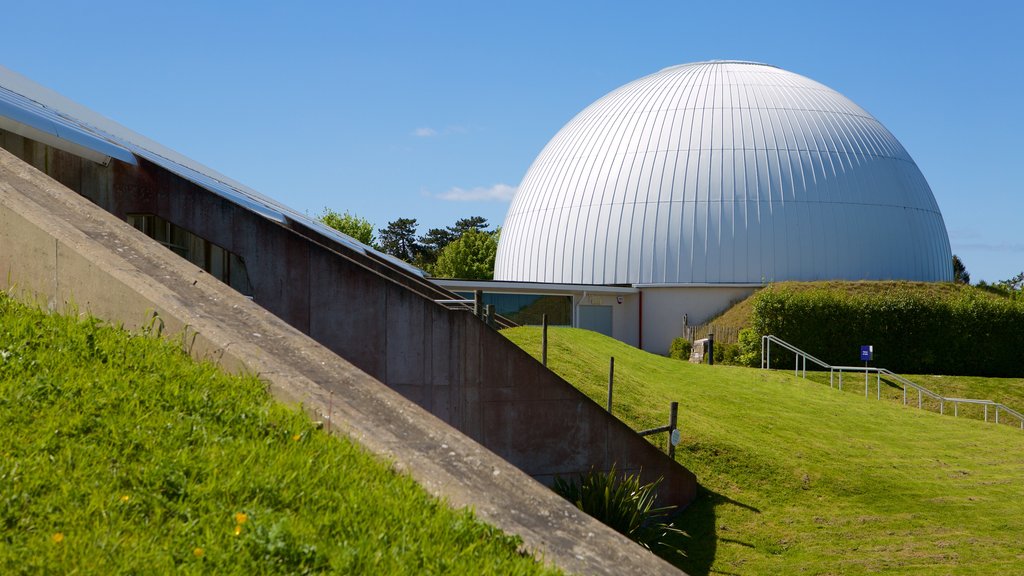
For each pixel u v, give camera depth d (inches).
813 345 1341.0
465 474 215.0
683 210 1705.2
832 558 430.3
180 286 260.1
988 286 1592.0
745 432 645.3
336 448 208.7
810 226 1699.1
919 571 418.3
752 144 1750.7
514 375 420.8
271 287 409.7
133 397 208.7
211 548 160.4
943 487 583.8
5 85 464.4
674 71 2033.7
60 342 230.4
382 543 173.3
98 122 564.4
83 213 278.4
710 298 1674.5
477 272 2994.6
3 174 286.2
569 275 1800.0
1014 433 864.9
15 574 146.9
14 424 190.5
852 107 1958.7
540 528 202.2
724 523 466.0
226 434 204.1
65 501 167.6
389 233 3956.7
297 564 161.5
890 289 1509.6
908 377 1261.1
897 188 1825.8
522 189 2071.9
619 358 885.8
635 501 414.9
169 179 420.8
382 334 407.2
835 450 650.2
